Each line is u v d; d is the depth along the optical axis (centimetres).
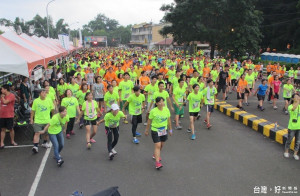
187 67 1753
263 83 1125
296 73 1814
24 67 776
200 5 3005
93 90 1016
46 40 1931
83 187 520
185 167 608
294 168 604
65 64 2450
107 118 627
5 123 706
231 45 3256
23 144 743
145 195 492
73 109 785
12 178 553
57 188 515
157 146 589
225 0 2933
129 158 656
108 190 337
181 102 876
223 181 545
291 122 636
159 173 578
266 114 1080
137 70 1645
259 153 691
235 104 1262
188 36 3225
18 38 1127
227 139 799
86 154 679
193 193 500
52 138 602
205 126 934
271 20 4434
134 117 750
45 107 671
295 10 4128
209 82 875
